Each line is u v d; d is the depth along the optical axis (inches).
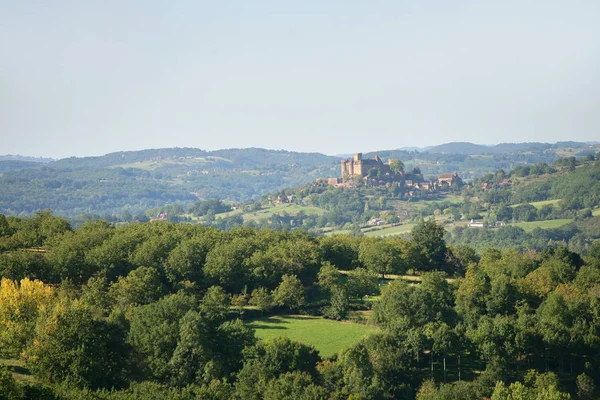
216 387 7357.3
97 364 7347.4
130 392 6963.6
